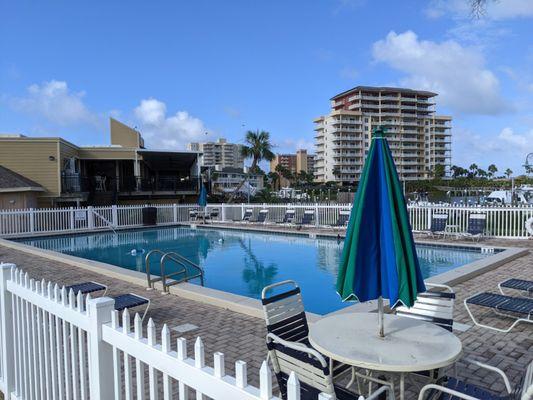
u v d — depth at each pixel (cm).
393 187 336
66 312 343
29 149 2559
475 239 1697
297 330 439
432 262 1387
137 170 3173
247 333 614
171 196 3384
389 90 13400
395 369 300
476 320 657
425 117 13288
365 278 330
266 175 11119
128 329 295
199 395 243
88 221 2309
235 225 2450
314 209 2291
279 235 2112
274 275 1262
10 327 446
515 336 587
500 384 446
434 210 1886
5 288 442
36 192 2547
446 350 328
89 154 3064
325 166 13288
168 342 265
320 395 190
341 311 664
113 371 317
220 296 781
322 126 13388
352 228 335
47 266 1212
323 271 1305
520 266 1092
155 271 1343
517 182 5950
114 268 1094
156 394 278
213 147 12875
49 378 375
